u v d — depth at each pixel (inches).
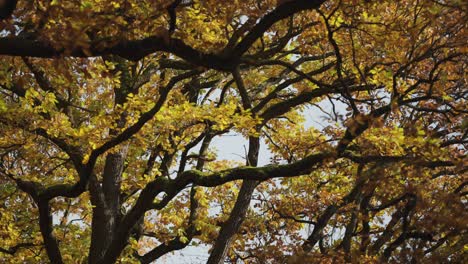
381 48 529.7
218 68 348.8
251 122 524.4
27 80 488.7
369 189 456.4
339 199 666.8
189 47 340.5
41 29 331.6
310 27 543.8
